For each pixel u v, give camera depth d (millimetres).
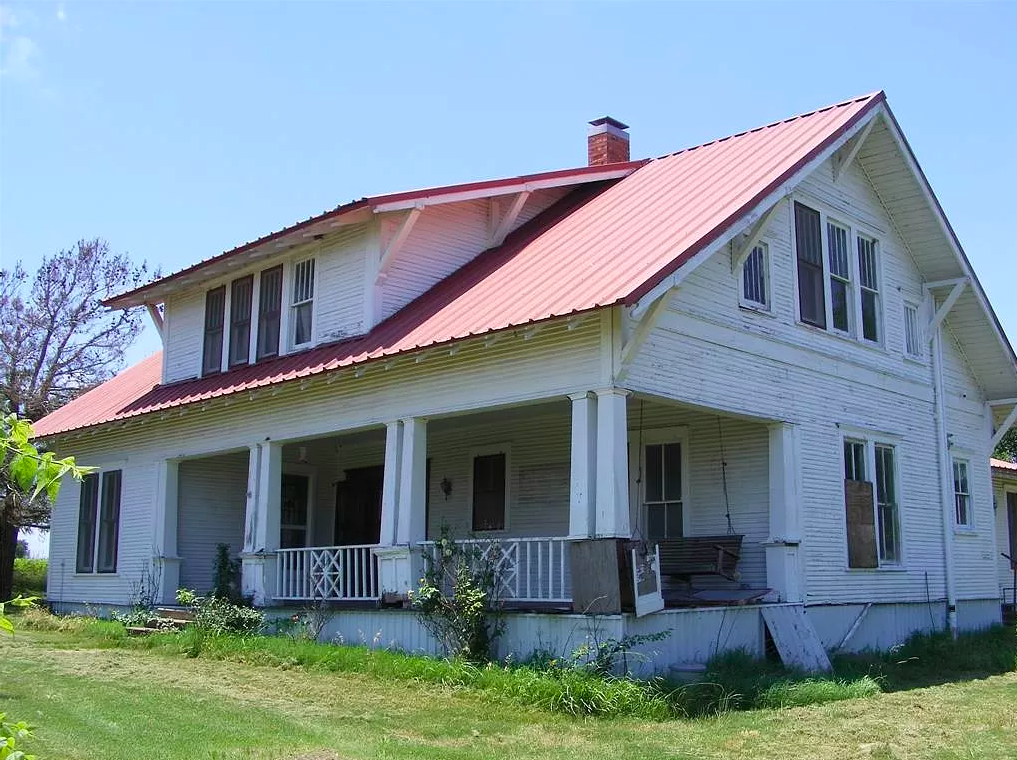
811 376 15703
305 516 21406
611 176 18828
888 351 17859
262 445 16938
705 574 14820
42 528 34844
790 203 15984
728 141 17672
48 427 22484
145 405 19562
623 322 11812
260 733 8773
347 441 20141
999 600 20391
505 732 9109
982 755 8461
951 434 19719
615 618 11047
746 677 11922
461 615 12086
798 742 8852
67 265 35281
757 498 15227
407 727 9242
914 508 17953
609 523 11445
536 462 17609
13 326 34344
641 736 9016
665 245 12594
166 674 12180
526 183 17641
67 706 9883
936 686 13297
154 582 19016
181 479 19734
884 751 8492
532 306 12430
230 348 19094
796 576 14633
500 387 13055
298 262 17891
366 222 16406
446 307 14742
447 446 19219
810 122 16438
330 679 11836
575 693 10102
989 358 20438
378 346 14367
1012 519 25078
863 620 15992
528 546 12312
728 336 14023
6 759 3312
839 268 17125
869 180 18062
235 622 15180
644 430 16625
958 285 18938
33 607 21359
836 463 15953
